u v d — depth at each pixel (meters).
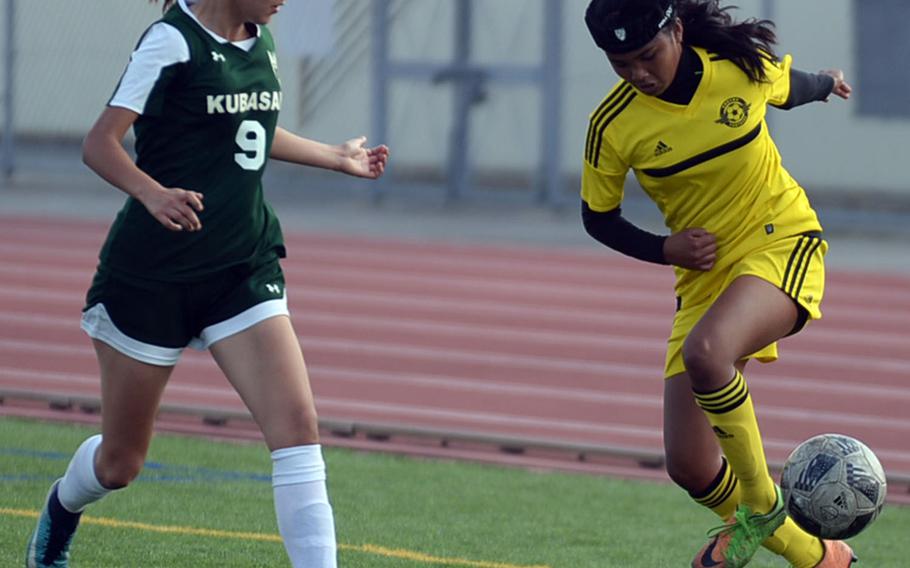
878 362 39.16
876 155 64.25
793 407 34.31
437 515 23.62
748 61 16.97
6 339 39.84
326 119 72.50
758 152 17.19
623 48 16.25
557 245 57.84
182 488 24.52
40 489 23.81
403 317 43.91
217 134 15.77
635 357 39.38
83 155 15.15
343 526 22.45
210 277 15.93
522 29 68.75
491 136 69.56
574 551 21.45
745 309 16.67
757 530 17.27
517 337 41.50
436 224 63.41
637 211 65.62
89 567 18.86
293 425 15.71
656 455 28.48
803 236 17.41
